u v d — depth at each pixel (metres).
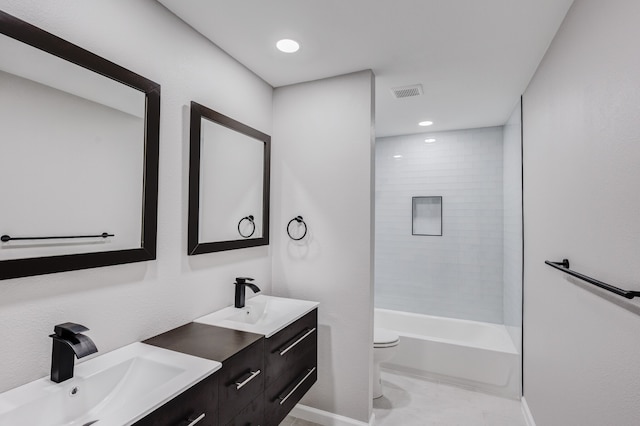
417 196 3.93
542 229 2.12
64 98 1.21
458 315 3.73
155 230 1.55
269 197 2.52
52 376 1.13
